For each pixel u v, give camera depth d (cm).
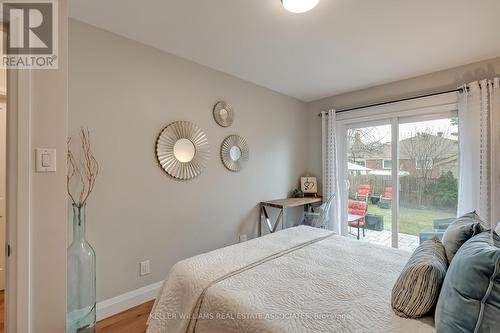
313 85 331
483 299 80
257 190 330
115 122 206
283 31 203
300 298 119
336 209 360
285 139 371
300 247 191
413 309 103
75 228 172
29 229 123
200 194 266
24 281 121
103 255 200
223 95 288
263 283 132
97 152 197
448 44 222
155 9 175
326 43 221
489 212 244
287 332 96
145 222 224
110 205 203
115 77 206
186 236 254
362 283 135
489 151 245
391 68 275
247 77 304
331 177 365
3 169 250
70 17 184
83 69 190
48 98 129
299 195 374
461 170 258
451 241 131
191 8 174
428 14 179
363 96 346
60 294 132
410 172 310
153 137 229
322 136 381
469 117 254
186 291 133
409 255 176
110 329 186
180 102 248
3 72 246
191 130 256
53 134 130
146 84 224
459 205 259
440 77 281
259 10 176
